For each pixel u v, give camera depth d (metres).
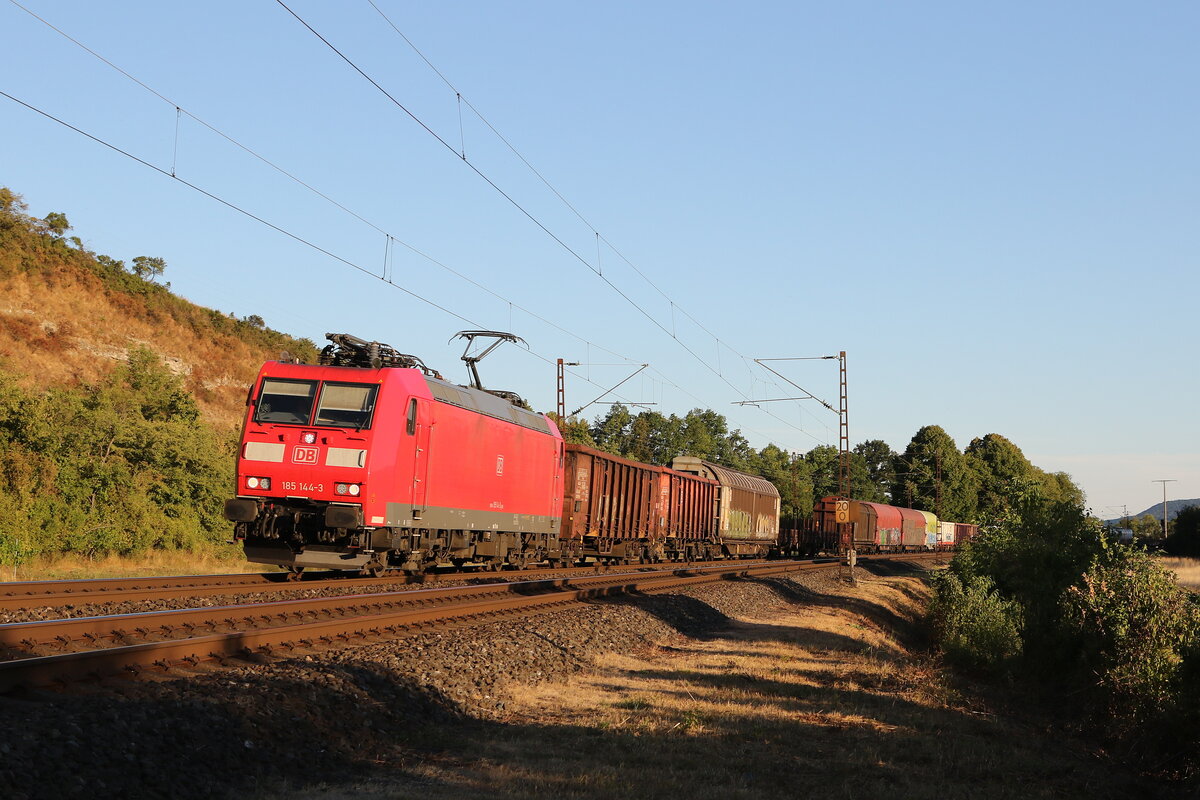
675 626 20.12
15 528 22.61
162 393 34.69
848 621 25.47
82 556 24.38
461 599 19.36
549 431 29.39
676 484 42.72
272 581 19.55
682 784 8.51
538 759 9.14
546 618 17.41
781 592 30.27
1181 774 12.61
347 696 9.85
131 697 8.44
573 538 32.84
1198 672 14.16
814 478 123.62
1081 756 12.69
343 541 18.94
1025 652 20.11
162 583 17.34
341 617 15.03
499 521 25.34
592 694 12.50
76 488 25.56
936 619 30.06
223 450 33.34
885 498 133.38
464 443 22.64
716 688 13.43
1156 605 17.03
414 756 8.98
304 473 18.42
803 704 12.80
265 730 8.39
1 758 6.41
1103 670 16.30
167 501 28.56
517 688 12.37
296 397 18.94
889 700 13.66
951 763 10.40
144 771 7.04
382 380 19.03
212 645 10.83
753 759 9.68
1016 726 13.77
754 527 55.06
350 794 7.53
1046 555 21.11
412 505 20.06
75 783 6.53
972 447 129.75
